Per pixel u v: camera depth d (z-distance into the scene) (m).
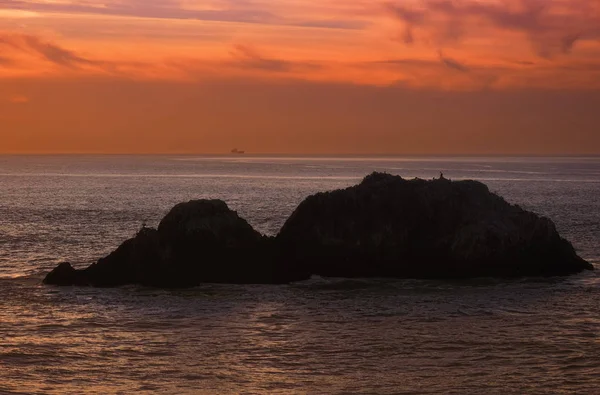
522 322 73.62
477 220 96.25
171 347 65.06
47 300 82.06
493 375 58.06
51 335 68.62
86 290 87.12
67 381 56.66
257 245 94.12
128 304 80.69
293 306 80.38
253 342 66.69
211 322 73.50
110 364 60.56
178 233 92.00
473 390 55.00
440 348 64.88
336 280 92.81
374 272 94.25
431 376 57.91
